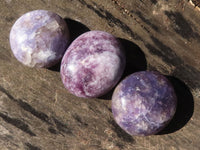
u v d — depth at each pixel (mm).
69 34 585
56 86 604
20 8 606
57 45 573
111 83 568
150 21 598
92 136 604
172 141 600
